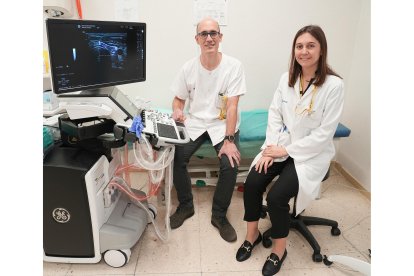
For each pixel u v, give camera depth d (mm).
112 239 1588
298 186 1533
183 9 2377
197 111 2148
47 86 1831
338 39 2553
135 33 1632
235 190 2459
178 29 2430
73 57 1356
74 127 1468
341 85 1515
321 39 1477
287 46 2537
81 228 1542
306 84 1613
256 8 2412
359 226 2023
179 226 1999
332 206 2248
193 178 2402
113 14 2355
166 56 2504
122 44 1582
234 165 1863
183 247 1815
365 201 2320
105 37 1479
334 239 1897
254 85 2645
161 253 1764
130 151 1996
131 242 1626
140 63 1728
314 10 2455
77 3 2219
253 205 1673
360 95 2477
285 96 1703
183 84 2119
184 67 2082
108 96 1450
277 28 2480
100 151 1596
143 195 1974
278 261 1615
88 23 1372
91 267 1658
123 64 1625
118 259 1623
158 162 1507
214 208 1971
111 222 1665
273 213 1550
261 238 1852
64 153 1537
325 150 1624
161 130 1548
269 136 1761
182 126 1781
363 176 2451
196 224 2033
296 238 1907
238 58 2549
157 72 2549
